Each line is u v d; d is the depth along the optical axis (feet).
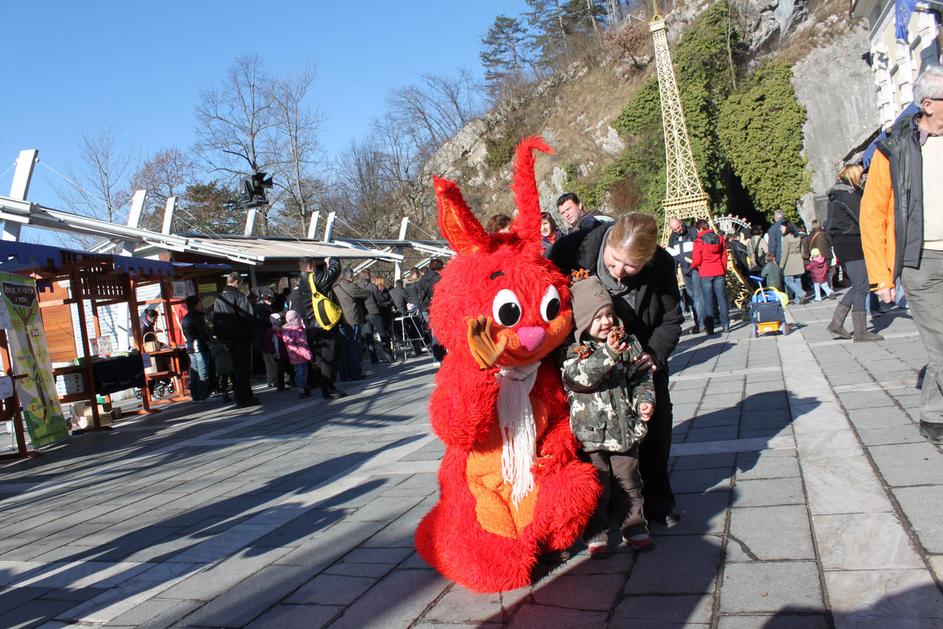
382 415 28.73
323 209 173.68
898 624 8.18
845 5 95.55
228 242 56.13
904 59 53.31
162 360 48.93
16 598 13.12
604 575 10.73
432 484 16.84
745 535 11.37
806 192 95.09
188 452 27.04
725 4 110.63
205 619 11.05
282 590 11.80
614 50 163.32
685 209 90.48
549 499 10.34
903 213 14.15
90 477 24.73
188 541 15.20
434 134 201.77
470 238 10.61
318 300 36.45
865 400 18.57
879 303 37.86
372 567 12.27
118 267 37.73
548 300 10.34
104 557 14.93
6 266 35.55
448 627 9.84
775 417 18.43
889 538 10.35
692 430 18.53
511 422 10.52
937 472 12.57
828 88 93.09
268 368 49.01
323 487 18.16
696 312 43.06
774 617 8.79
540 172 150.92
